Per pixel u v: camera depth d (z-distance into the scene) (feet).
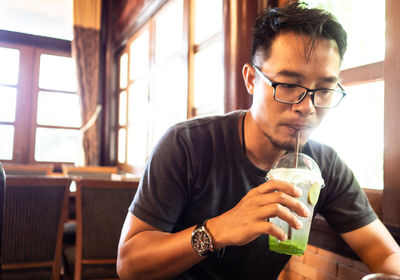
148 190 3.22
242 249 3.46
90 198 6.51
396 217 3.92
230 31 6.59
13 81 17.75
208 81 9.63
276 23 2.74
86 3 17.83
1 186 3.95
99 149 18.08
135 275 3.03
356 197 3.70
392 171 3.97
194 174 3.34
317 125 2.86
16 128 17.66
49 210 6.45
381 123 4.52
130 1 15.64
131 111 15.78
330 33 2.67
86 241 6.46
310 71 2.65
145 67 14.33
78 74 17.67
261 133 3.22
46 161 18.02
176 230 3.66
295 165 2.69
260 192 2.46
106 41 18.51
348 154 5.00
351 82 4.95
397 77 3.93
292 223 2.33
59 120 18.38
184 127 3.49
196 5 10.46
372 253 3.46
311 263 5.12
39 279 6.33
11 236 6.16
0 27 17.71
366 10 4.73
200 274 3.66
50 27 18.33
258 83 2.96
